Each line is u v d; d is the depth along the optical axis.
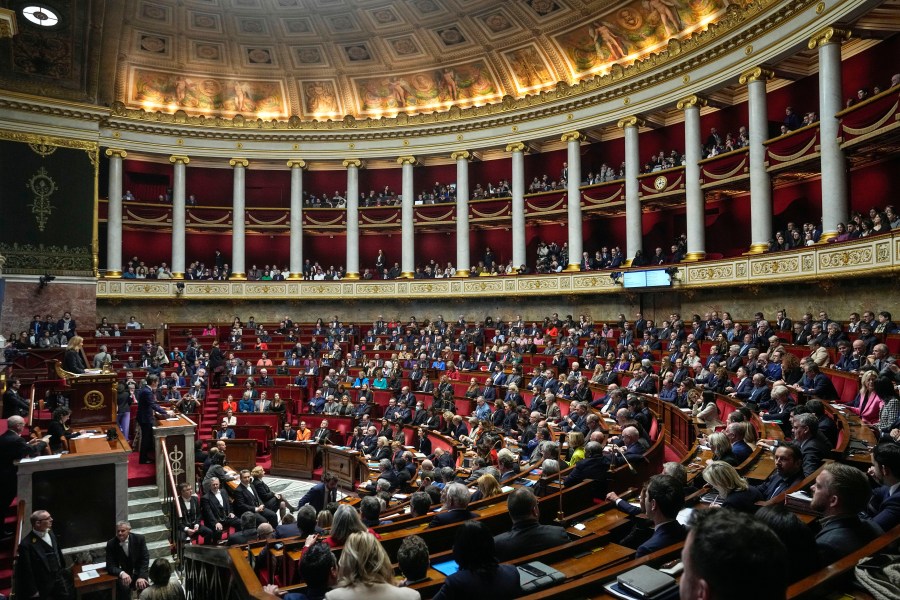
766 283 19.67
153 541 12.52
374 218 33.41
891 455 4.41
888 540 3.43
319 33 31.23
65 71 26.00
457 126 31.11
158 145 32.03
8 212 25.25
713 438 7.41
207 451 17.36
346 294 32.50
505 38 29.02
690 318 23.45
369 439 17.86
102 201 31.61
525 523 5.20
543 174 31.53
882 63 19.17
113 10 26.95
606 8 25.59
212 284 32.22
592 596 3.87
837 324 14.51
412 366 24.25
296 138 33.22
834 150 17.83
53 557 8.66
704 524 1.90
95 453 11.38
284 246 36.19
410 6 29.16
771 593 1.74
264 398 22.27
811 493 5.20
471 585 3.85
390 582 3.75
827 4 17.91
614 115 26.45
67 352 14.30
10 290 25.06
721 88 22.95
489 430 15.04
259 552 7.12
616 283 25.05
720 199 25.97
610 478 8.20
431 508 9.08
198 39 31.19
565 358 20.52
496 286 29.39
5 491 10.20
